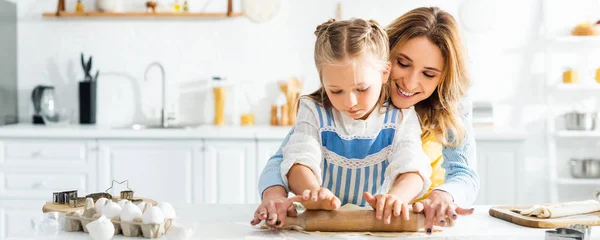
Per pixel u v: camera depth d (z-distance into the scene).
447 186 1.43
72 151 4.03
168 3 4.64
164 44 4.66
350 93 1.25
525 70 4.64
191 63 4.66
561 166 4.68
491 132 3.97
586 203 1.47
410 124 1.43
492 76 4.64
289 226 1.30
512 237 1.25
